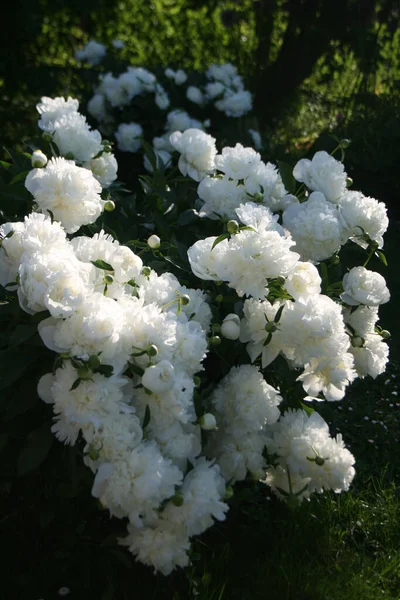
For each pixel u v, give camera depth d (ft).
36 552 5.84
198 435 5.25
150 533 5.03
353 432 7.52
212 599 5.45
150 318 4.90
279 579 5.68
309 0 14.34
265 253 5.16
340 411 7.82
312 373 5.40
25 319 5.24
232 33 17.29
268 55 15.58
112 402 4.77
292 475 5.69
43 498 5.77
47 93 14.29
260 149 11.41
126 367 4.94
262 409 5.36
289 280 5.24
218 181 6.33
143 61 16.97
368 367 5.96
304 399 5.66
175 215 6.97
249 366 5.47
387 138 11.89
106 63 12.92
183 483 4.95
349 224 5.99
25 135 13.41
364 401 8.01
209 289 5.83
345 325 5.89
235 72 12.28
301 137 15.85
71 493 5.29
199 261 5.36
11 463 5.38
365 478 6.88
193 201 7.22
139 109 11.10
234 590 5.65
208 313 5.49
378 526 6.35
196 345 5.08
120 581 5.69
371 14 14.46
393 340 8.82
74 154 6.66
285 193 6.43
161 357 4.85
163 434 5.02
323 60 17.16
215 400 5.41
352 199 6.06
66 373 4.78
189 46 17.57
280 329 5.21
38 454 5.02
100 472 4.74
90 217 5.69
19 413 5.14
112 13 16.87
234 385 5.39
